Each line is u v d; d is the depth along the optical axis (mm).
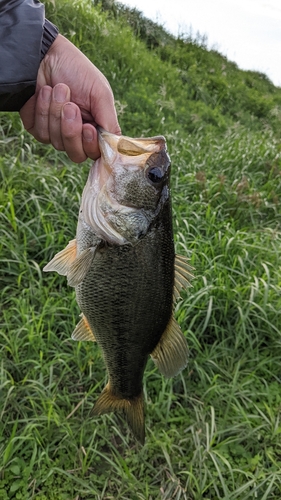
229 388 582
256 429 525
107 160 303
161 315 337
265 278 706
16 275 634
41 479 450
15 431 472
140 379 366
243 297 677
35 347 545
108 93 343
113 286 316
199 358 603
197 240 738
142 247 313
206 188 910
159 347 352
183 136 1200
